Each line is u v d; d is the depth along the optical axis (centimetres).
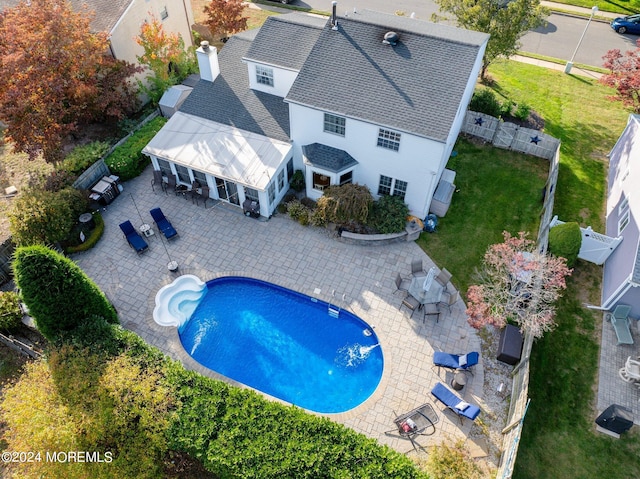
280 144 3042
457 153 3475
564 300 2641
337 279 2789
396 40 2728
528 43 4600
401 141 2652
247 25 4844
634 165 2775
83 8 3359
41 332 2241
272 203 3095
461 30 3033
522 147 3462
